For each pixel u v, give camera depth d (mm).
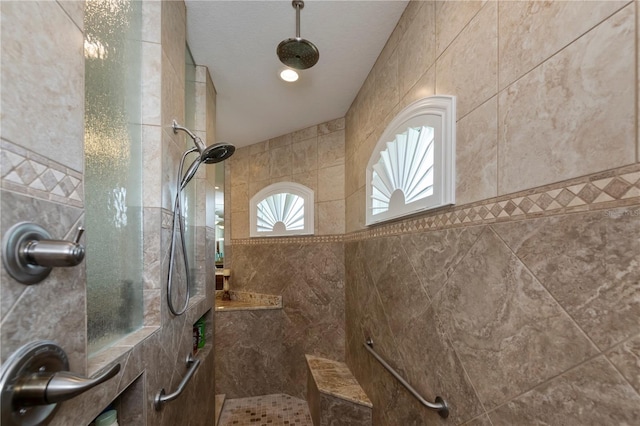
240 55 1613
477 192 823
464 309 866
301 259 2521
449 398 929
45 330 481
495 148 754
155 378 923
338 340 2285
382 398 1490
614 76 488
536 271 632
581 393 539
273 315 2580
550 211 602
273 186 2768
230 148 1223
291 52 1329
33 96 467
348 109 2250
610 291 496
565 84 570
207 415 1616
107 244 792
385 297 1463
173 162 1139
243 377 2471
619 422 479
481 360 792
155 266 974
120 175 867
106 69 800
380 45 1543
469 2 868
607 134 499
